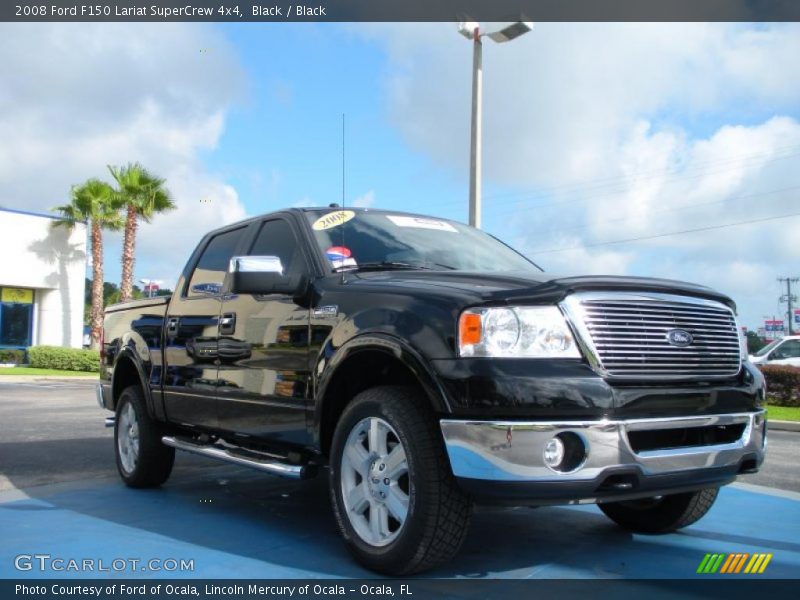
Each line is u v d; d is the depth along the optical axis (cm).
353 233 473
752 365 398
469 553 402
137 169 3341
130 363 618
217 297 509
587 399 320
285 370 427
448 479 332
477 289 351
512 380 316
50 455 770
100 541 420
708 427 360
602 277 355
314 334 407
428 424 338
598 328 337
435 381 329
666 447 344
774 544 430
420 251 479
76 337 3284
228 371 479
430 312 345
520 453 312
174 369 541
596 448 319
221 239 553
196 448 507
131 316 628
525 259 536
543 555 401
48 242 3191
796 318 8400
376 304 376
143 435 573
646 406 333
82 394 1747
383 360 376
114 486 600
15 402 1493
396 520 358
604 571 373
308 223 468
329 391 396
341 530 374
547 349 329
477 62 1468
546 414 316
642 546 423
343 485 374
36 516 485
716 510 525
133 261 3350
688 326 362
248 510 505
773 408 1602
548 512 510
